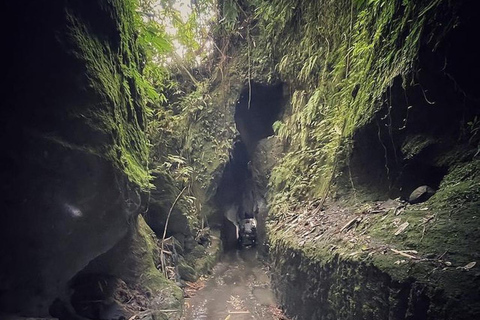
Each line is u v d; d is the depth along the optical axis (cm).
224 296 712
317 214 562
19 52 332
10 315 323
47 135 343
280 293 623
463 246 252
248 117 1154
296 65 892
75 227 371
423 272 248
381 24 461
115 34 471
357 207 473
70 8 378
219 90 1127
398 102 415
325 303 416
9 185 322
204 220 1027
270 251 726
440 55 351
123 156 441
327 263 402
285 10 928
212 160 1056
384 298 281
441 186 342
